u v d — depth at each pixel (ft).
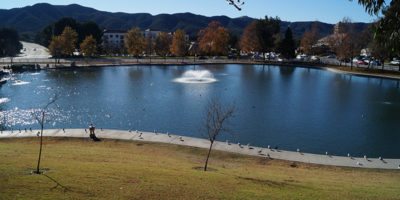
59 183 42.11
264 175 57.41
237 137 97.40
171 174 51.31
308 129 106.11
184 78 228.84
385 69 260.83
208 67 318.04
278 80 225.15
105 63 323.98
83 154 66.44
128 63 325.83
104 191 40.29
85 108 133.80
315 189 47.88
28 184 40.65
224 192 43.24
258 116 122.01
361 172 65.51
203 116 121.39
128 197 38.83
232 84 203.00
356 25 291.38
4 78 215.92
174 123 112.37
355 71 258.98
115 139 86.02
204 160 70.59
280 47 387.14
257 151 78.18
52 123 112.27
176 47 410.72
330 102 148.36
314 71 290.76
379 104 143.74
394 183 56.08
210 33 416.67
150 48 454.40
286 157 74.54
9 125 108.99
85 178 45.29
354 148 88.74
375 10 34.81
